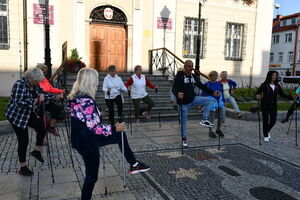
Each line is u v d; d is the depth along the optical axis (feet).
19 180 12.05
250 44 46.85
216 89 20.63
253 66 47.39
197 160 15.20
